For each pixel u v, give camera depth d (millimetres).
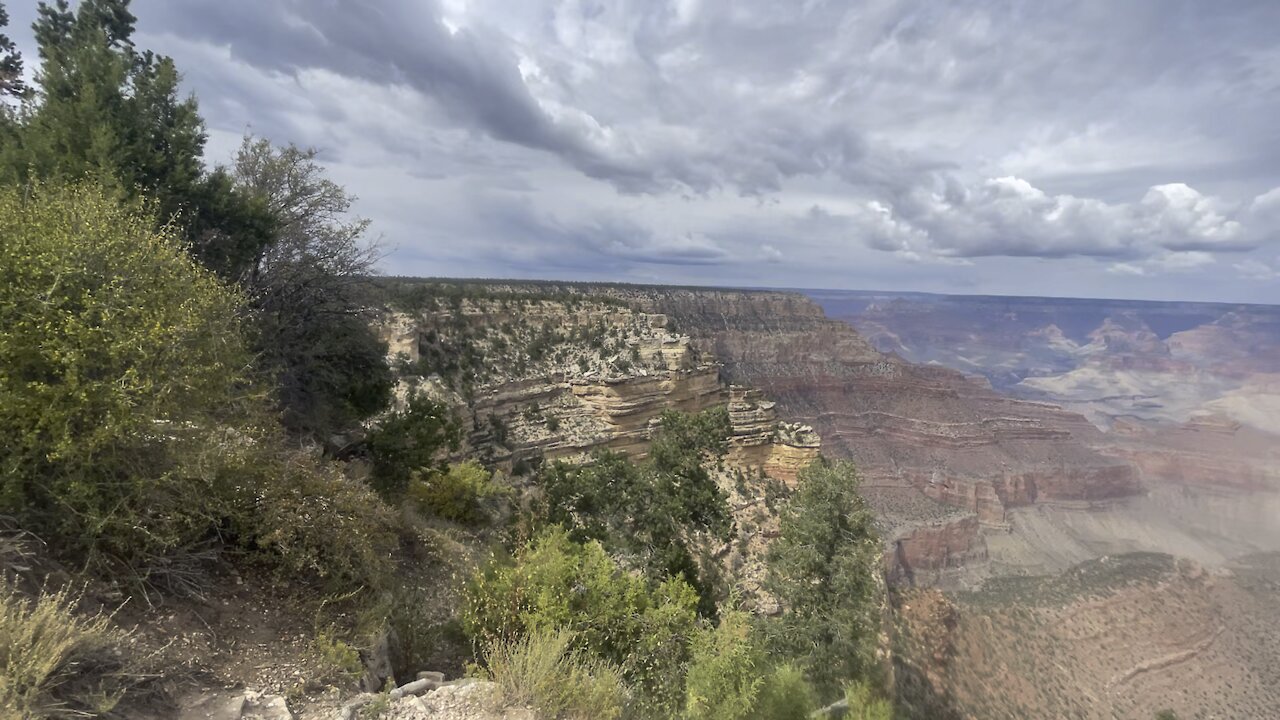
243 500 7742
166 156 14266
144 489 6336
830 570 19188
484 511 23203
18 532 5605
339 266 18766
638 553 18922
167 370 6594
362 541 8375
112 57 14406
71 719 4273
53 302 5922
